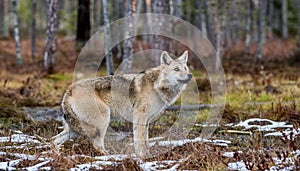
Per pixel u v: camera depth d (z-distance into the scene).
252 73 21.36
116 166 7.59
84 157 8.39
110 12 37.47
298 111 12.22
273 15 51.47
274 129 10.87
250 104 14.47
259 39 29.27
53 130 11.07
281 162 7.55
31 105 15.23
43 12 48.25
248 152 8.22
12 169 7.51
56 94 17.27
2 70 23.44
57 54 29.98
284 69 23.92
